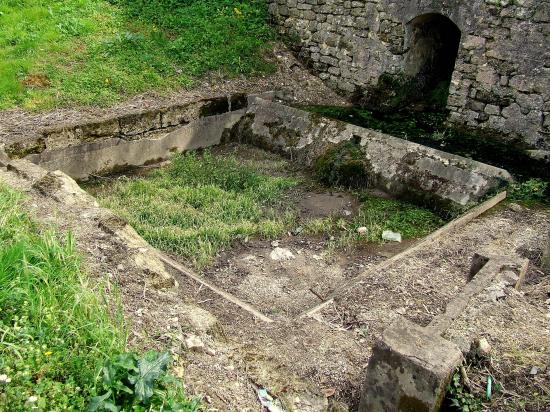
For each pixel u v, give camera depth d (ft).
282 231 19.39
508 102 23.26
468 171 20.68
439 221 20.08
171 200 20.92
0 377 7.71
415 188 21.54
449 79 28.73
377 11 27.12
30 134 21.33
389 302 13.56
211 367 10.10
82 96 24.48
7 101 23.38
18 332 8.81
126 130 23.89
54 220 13.70
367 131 23.94
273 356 11.55
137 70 26.86
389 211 20.81
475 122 24.59
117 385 8.07
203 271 16.60
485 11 22.99
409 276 14.61
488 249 15.96
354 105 29.45
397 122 26.66
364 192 22.54
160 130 25.09
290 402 9.98
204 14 31.78
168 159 25.81
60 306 9.87
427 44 27.86
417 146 22.27
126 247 13.12
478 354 10.14
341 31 29.04
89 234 13.37
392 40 27.04
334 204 21.75
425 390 8.71
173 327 10.82
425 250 15.96
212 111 26.76
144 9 31.09
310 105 29.12
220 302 14.23
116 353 9.05
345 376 11.14
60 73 25.25
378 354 9.15
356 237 18.98
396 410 9.19
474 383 9.53
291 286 16.06
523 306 11.82
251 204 21.01
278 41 32.19
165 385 8.70
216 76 28.68
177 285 13.14
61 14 29.19
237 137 28.19
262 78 29.78
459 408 8.91
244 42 30.53
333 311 13.39
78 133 22.40
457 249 16.02
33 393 7.87
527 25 21.88
